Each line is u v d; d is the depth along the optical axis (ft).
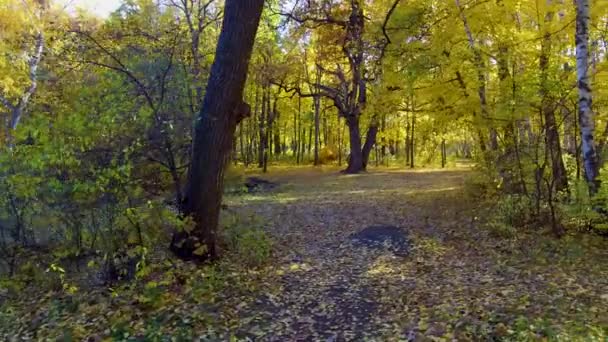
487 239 26.04
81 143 17.49
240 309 17.07
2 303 17.72
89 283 18.38
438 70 33.99
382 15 44.52
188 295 17.88
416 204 40.50
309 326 15.56
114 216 17.60
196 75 23.71
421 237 28.25
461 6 32.35
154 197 20.53
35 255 19.15
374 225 32.76
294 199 48.32
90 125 17.56
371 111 45.91
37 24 41.24
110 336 14.21
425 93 37.11
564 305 15.43
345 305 17.58
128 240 17.94
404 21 34.09
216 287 19.04
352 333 14.83
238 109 22.27
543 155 27.12
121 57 22.63
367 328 15.19
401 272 21.66
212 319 15.74
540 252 22.45
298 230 32.45
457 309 15.93
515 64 28.58
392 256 24.70
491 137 34.78
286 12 46.65
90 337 14.24
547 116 25.81
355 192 52.39
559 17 30.27
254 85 79.66
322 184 63.36
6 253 19.24
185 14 28.19
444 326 14.46
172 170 20.86
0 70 39.22
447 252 24.64
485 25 32.12
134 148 18.49
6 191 18.37
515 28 31.42
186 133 21.71
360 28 51.88
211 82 21.76
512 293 17.21
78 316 15.83
